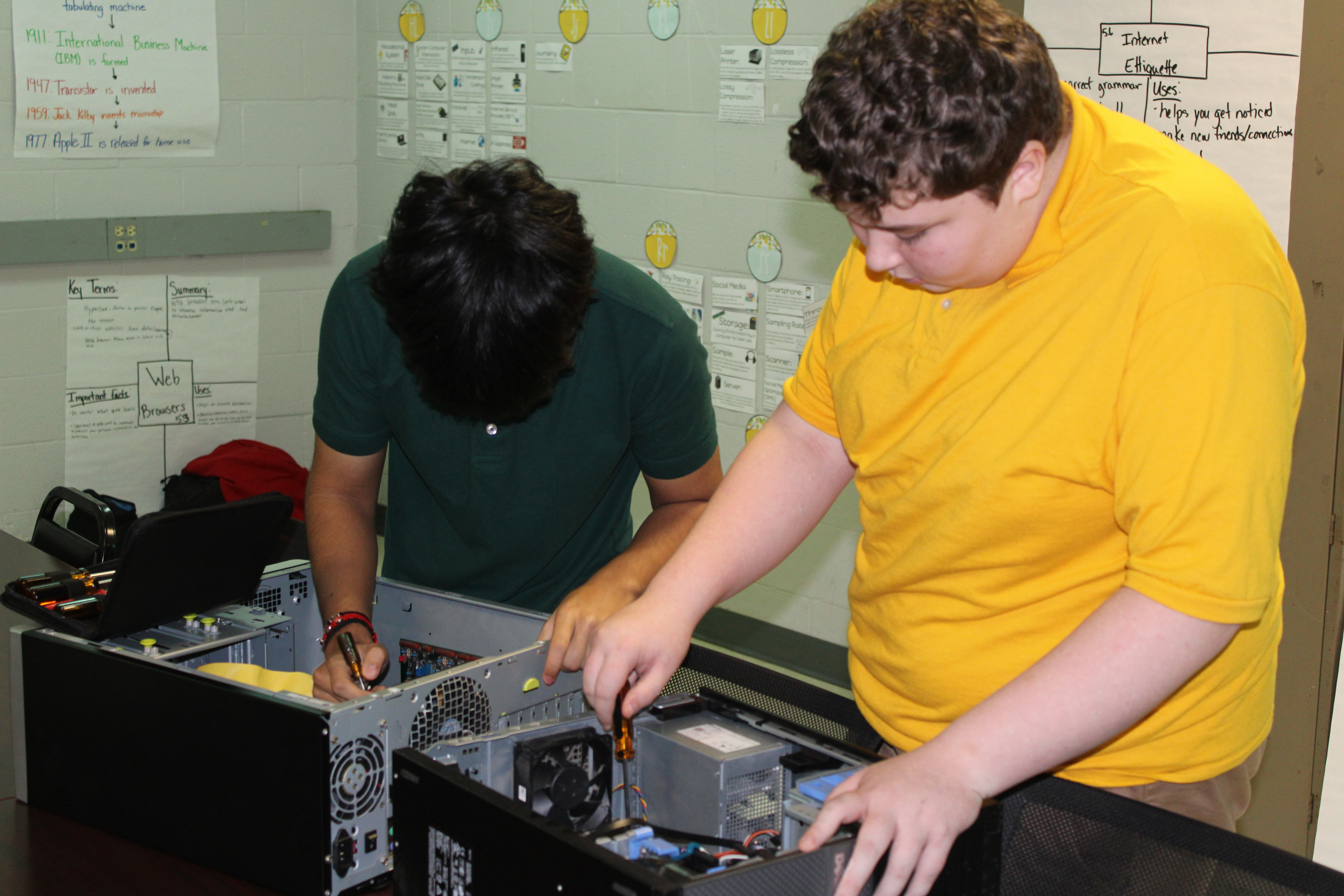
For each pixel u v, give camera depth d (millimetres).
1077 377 868
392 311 1083
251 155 3896
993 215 819
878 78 750
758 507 1113
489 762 936
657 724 997
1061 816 875
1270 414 784
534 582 1474
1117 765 958
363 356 1367
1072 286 875
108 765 1029
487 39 3596
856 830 781
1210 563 772
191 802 982
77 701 1040
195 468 3803
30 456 3594
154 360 3777
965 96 737
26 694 1075
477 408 1112
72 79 3463
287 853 936
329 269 4156
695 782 938
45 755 1069
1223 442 779
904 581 1020
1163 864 826
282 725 920
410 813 867
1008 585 957
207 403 3916
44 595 1175
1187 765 963
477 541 1438
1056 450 886
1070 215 884
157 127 3656
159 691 984
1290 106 1775
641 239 3312
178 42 3650
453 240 1022
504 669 1054
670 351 1343
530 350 1056
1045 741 774
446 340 1047
